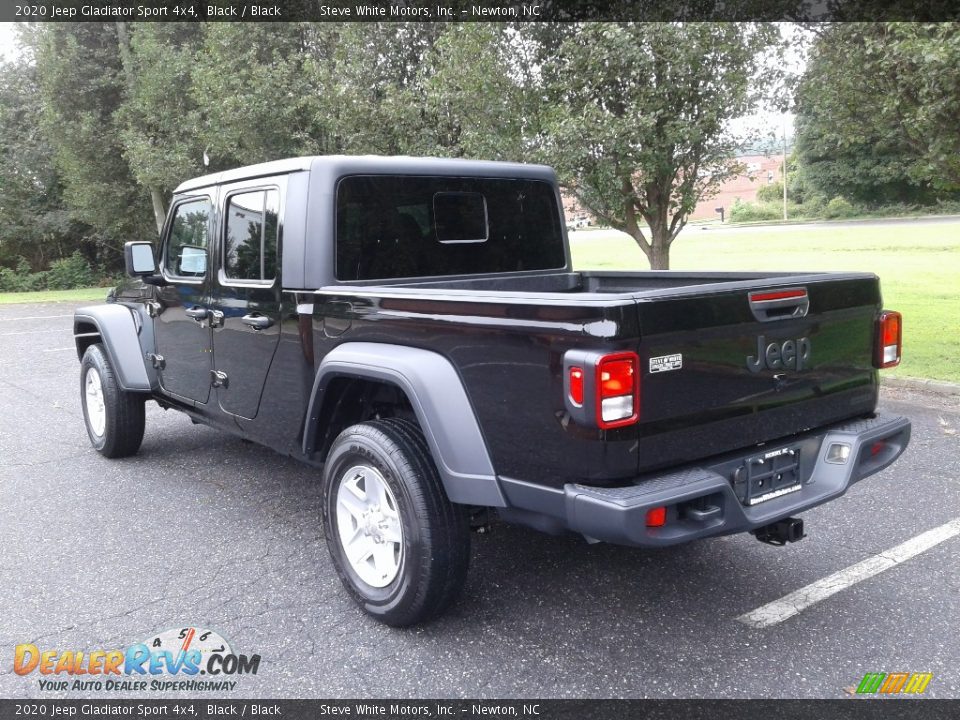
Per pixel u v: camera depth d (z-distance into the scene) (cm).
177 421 685
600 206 919
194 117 1598
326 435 368
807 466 312
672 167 861
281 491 496
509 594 352
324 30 1197
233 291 407
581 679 286
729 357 275
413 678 289
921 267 1819
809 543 397
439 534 300
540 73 873
